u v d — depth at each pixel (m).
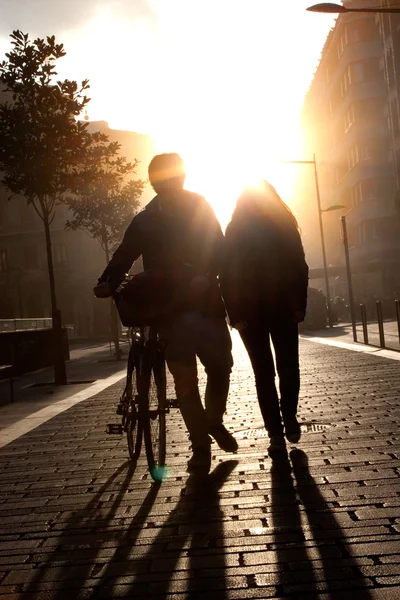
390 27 61.31
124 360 28.69
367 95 71.44
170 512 5.22
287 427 7.37
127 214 34.19
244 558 4.18
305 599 3.56
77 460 7.39
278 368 7.28
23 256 76.44
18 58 19.00
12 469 7.19
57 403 13.02
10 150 19.05
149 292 6.08
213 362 6.20
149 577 4.02
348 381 12.64
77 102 19.59
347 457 6.50
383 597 3.49
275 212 6.98
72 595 3.85
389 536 4.33
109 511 5.38
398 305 19.42
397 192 62.34
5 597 3.89
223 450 6.91
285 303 6.97
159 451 6.20
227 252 7.01
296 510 5.01
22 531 5.06
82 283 75.25
